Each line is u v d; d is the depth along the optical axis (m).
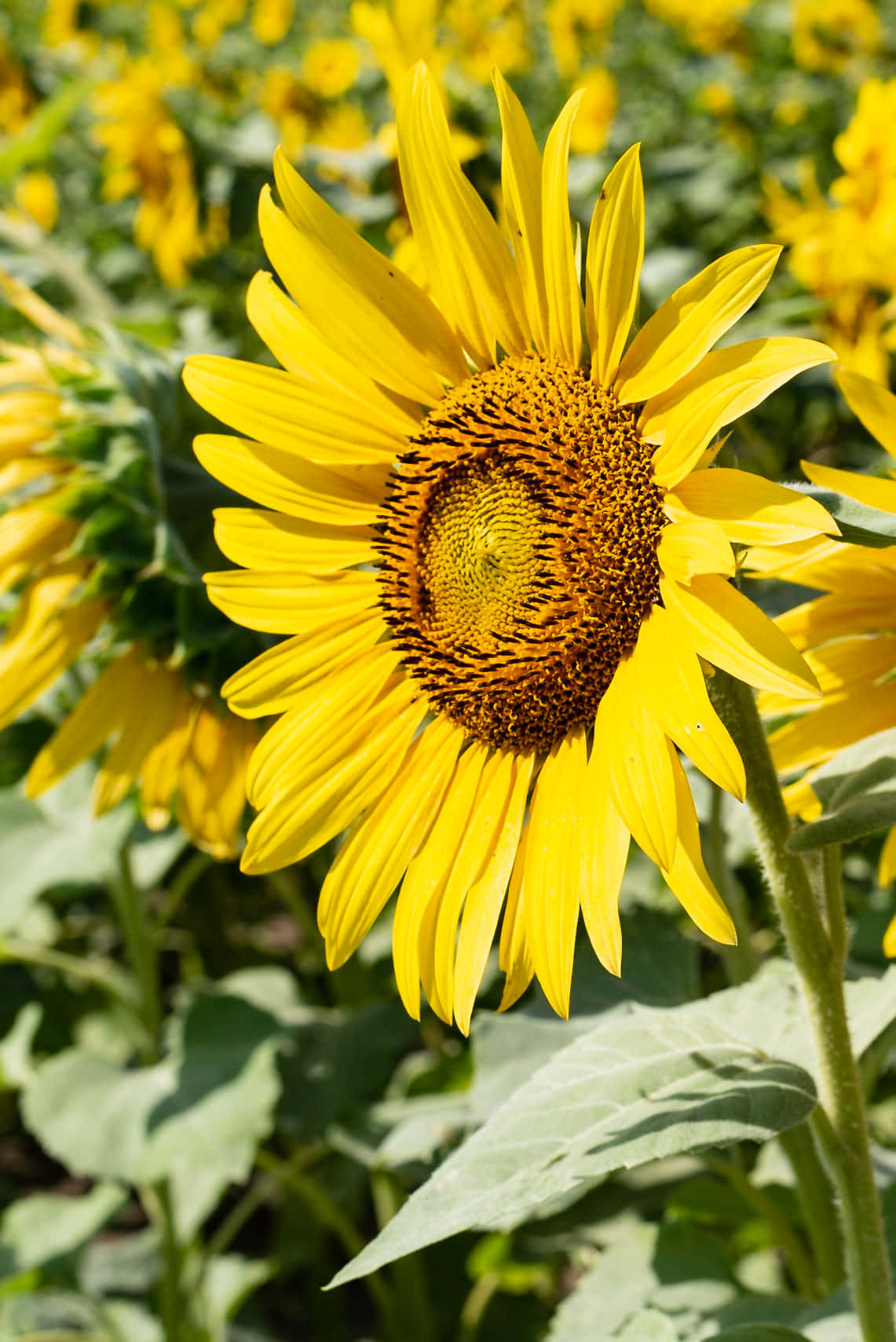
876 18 2.56
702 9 2.70
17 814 1.17
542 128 2.12
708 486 0.71
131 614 0.95
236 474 0.80
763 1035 0.77
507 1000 0.74
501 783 0.77
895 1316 0.76
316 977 1.46
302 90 1.85
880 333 1.26
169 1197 1.15
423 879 0.77
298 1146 1.33
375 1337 1.35
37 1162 1.64
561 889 0.74
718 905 0.69
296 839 0.79
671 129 2.41
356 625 0.80
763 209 1.63
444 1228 0.69
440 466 0.78
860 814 0.70
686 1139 0.70
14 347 0.97
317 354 0.79
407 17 1.50
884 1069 1.06
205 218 1.68
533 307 0.76
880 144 1.23
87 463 0.93
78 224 2.30
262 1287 1.46
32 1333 1.30
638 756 0.71
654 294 1.38
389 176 1.23
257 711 0.80
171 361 1.00
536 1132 0.72
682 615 0.70
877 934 1.05
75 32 3.05
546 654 0.76
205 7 3.23
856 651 0.78
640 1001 0.93
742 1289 0.97
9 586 0.94
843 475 0.72
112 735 0.98
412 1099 1.14
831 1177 0.75
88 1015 1.54
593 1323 0.97
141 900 1.19
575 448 0.75
